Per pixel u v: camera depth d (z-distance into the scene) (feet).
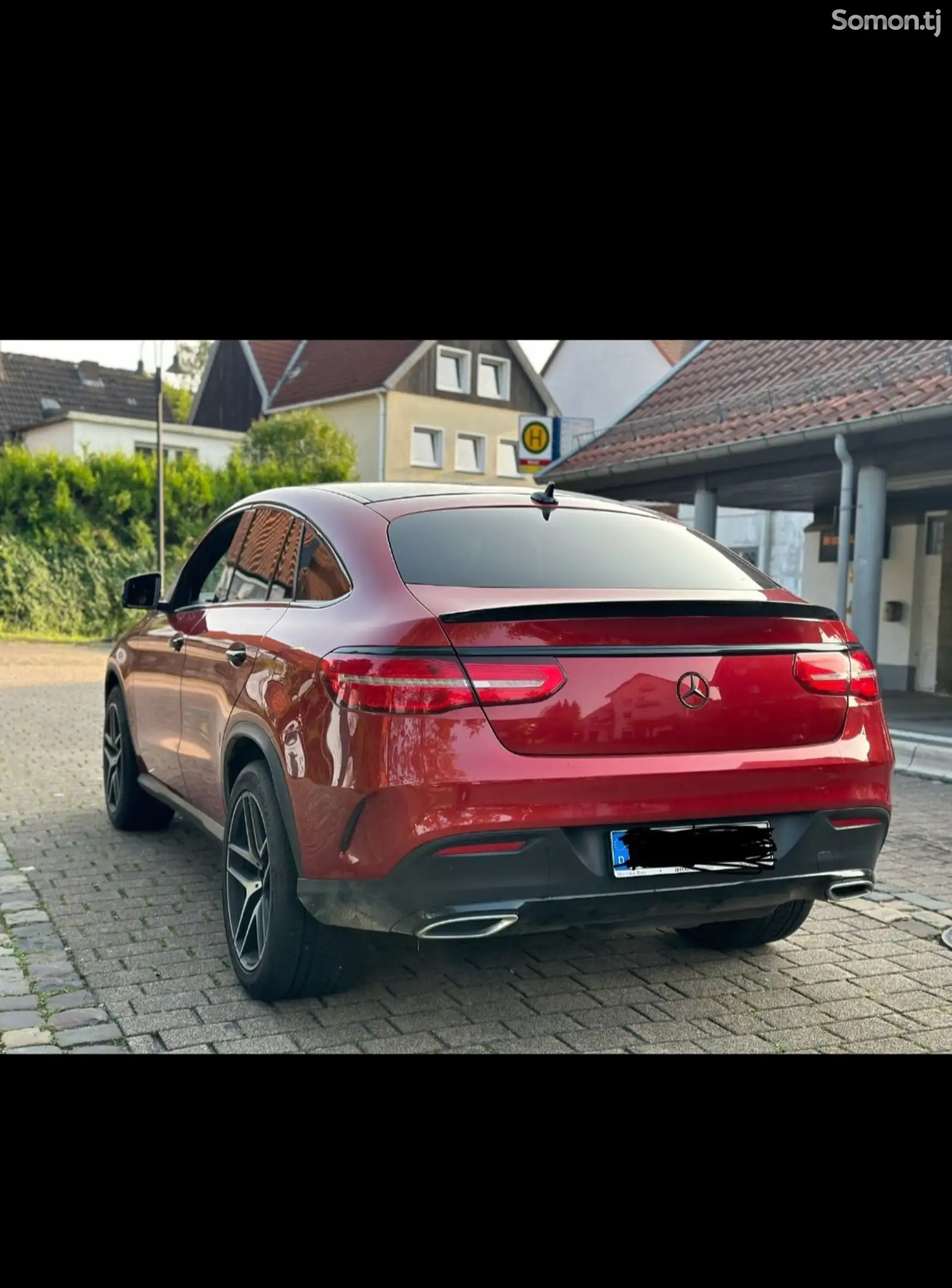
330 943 12.42
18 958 14.26
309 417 116.26
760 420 37.50
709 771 11.32
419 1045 11.83
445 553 12.60
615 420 50.47
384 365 132.57
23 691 49.03
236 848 13.44
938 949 15.37
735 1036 12.21
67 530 86.38
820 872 11.98
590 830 11.02
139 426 121.70
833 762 11.94
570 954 14.97
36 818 22.75
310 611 12.89
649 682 11.23
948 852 21.21
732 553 14.78
